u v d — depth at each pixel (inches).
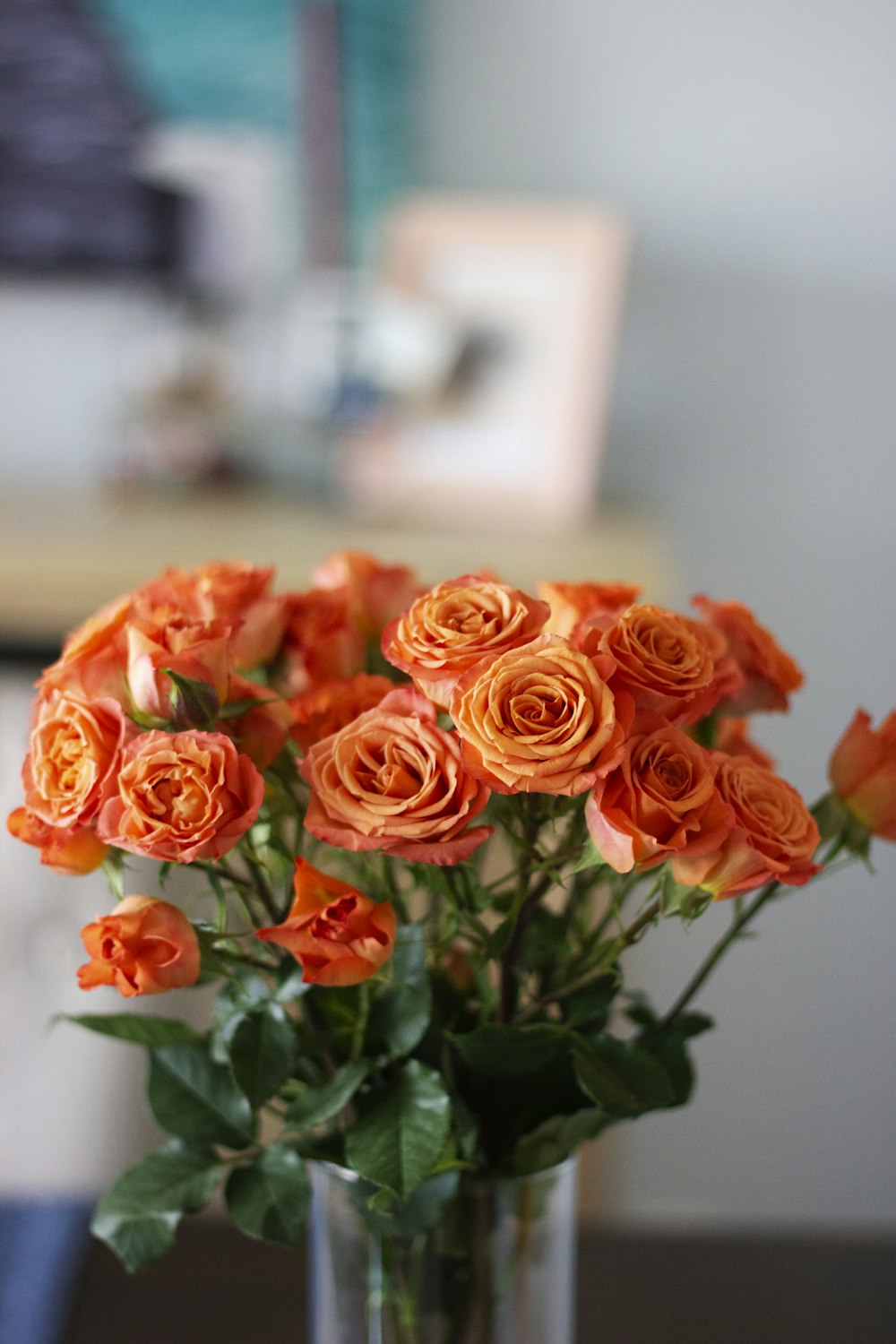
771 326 70.8
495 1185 28.6
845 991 76.4
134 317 72.0
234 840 25.4
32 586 58.1
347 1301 29.3
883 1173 78.2
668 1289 38.9
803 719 74.7
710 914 74.5
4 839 57.0
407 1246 28.8
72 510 69.0
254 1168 28.6
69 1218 48.0
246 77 69.2
